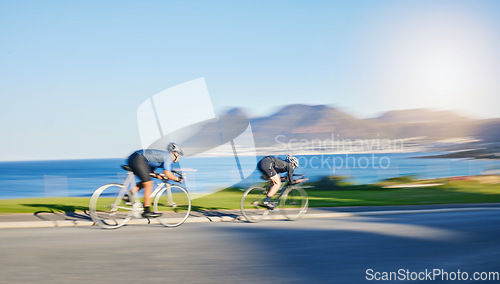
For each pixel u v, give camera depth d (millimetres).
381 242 5734
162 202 8078
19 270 4332
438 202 10820
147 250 5262
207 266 4512
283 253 5109
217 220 7871
